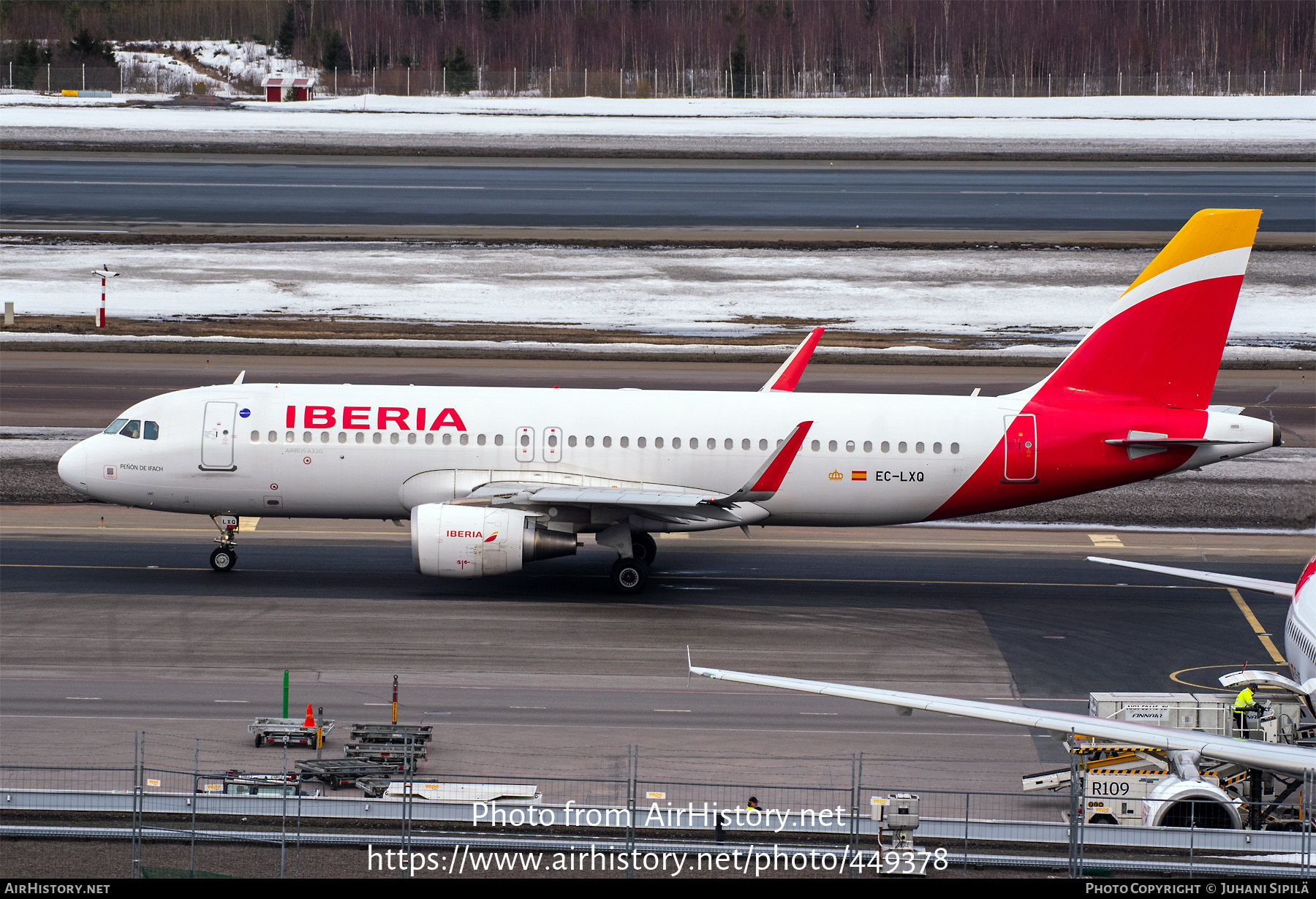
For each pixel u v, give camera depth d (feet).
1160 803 324.60
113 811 321.32
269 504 556.92
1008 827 315.78
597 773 366.22
